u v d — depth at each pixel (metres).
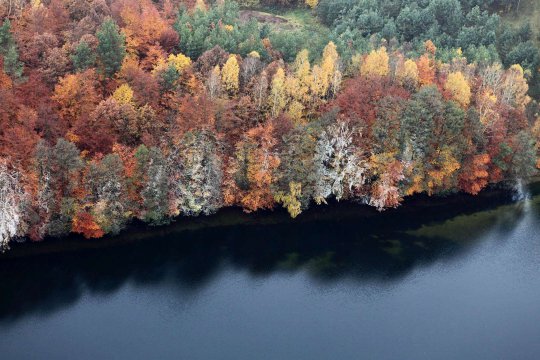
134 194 99.50
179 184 101.19
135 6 122.31
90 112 100.88
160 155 97.19
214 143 105.06
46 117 96.44
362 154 111.19
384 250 103.19
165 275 92.81
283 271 96.19
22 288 86.25
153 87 105.75
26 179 89.94
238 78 113.94
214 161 102.69
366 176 111.75
